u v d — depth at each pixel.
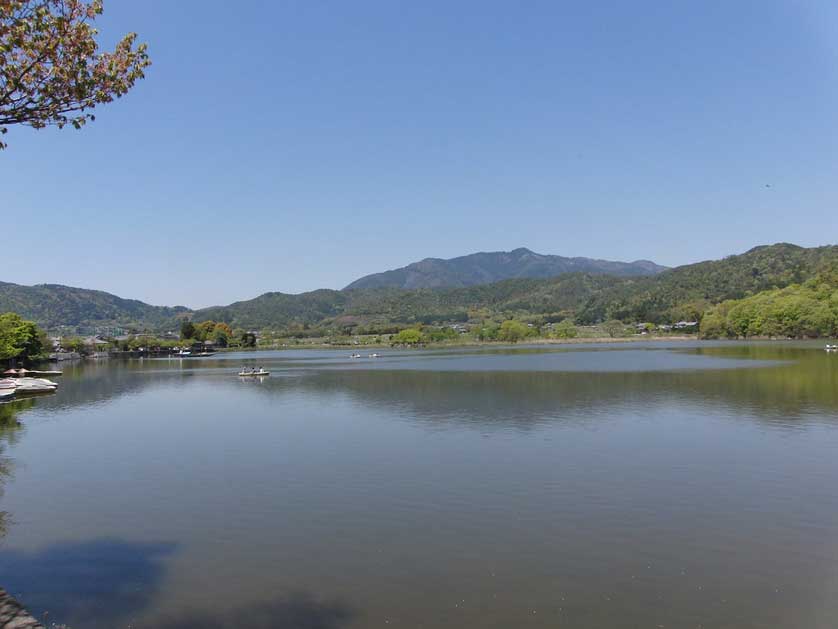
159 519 30.69
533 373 113.38
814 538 26.67
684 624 19.58
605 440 47.59
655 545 26.19
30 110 20.61
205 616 20.69
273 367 159.12
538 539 27.03
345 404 74.44
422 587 22.53
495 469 39.19
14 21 19.56
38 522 30.52
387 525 29.16
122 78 21.91
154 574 24.09
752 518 29.33
